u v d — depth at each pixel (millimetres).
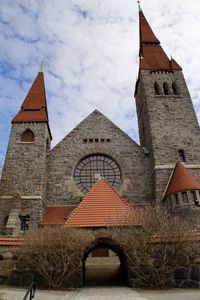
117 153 34344
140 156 34156
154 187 31031
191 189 27453
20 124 35156
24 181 30703
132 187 32188
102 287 17391
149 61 41844
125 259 18938
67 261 17078
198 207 26797
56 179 32688
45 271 16797
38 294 14281
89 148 34625
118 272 23922
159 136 33688
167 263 17578
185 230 18828
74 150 34469
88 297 13539
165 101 36719
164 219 19344
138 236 18094
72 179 32625
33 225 27812
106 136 35562
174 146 32969
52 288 16328
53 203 31266
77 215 21828
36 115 36094
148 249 17812
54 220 28141
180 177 28875
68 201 31297
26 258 17484
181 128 34344
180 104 36406
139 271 17469
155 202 29859
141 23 49312
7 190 30141
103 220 20781
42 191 30438
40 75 43469
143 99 38719
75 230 18062
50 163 33719
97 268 26438
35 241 17094
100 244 19406
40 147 33219
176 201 27594
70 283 16891
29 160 32219
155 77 39281
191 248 17953
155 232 18359
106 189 24906
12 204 28531
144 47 44750
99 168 33969
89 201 23391
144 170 33250
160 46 45062
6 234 26047
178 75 39406
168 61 41875
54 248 17094
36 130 34625
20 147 33250
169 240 17891
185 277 17219
